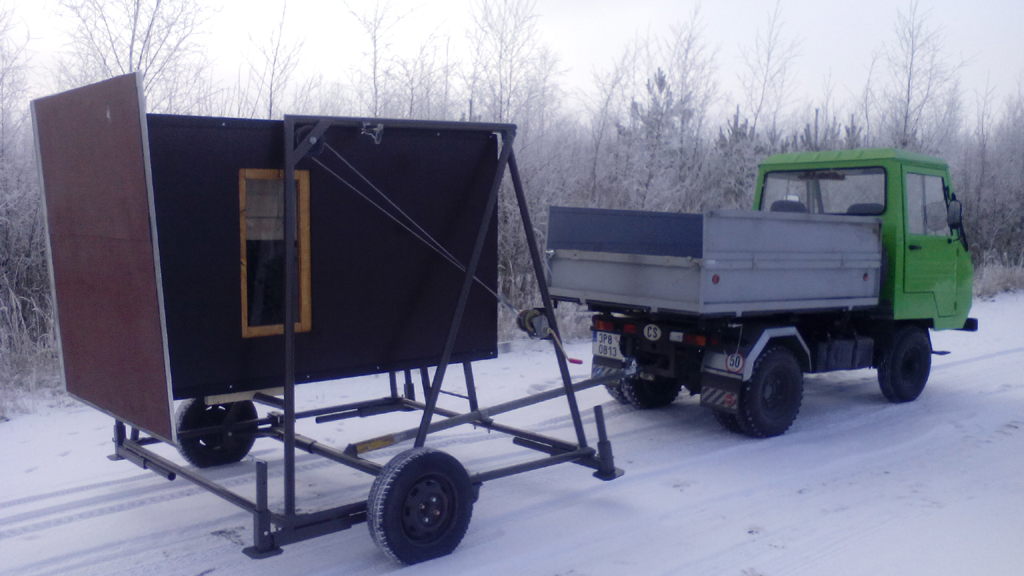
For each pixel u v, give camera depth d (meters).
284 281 3.76
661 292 5.61
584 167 12.77
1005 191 21.28
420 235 4.16
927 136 20.36
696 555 3.85
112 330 3.61
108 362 3.73
